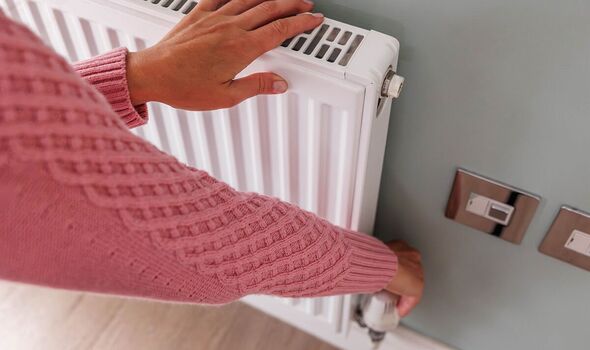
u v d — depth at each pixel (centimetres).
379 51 61
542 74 62
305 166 75
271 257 55
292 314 116
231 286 52
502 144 72
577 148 67
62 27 76
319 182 76
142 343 126
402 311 98
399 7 64
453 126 73
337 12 68
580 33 56
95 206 41
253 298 119
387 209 92
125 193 42
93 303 130
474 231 86
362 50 61
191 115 77
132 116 65
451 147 76
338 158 70
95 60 62
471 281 96
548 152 69
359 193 75
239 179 86
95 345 125
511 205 78
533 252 83
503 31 60
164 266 46
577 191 72
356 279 70
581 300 87
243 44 59
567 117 64
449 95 70
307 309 109
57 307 130
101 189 41
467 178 78
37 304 130
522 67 62
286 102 66
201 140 81
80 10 70
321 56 61
